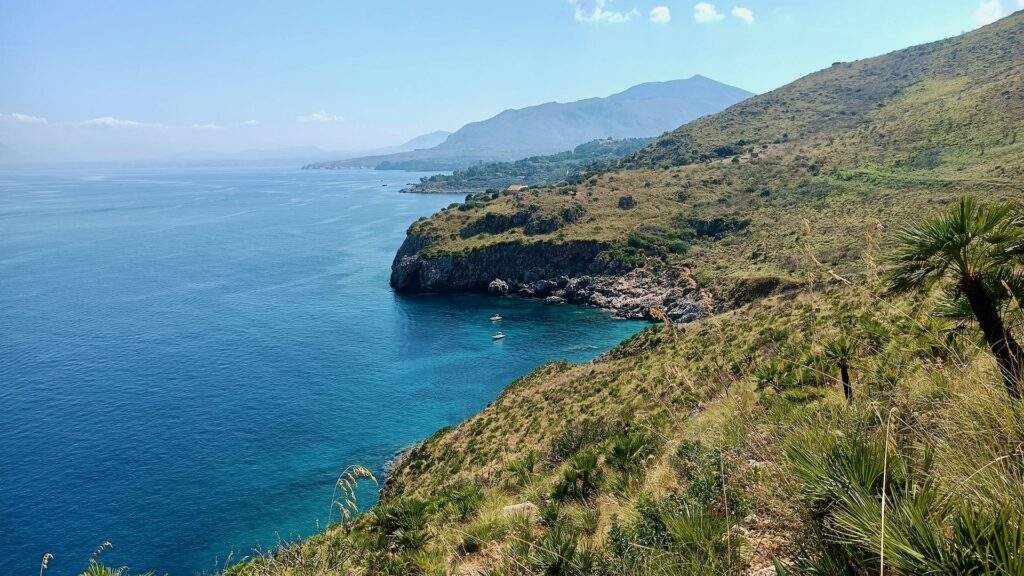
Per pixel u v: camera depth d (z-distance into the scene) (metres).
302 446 50.91
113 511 41.56
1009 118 105.75
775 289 72.06
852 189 103.00
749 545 3.35
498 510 8.92
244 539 38.06
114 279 116.81
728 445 5.08
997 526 1.72
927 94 160.38
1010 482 2.11
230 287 110.88
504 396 49.03
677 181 143.25
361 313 95.94
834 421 3.47
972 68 170.75
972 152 98.94
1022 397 2.58
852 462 2.46
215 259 137.88
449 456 36.28
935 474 2.41
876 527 1.99
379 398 61.44
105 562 36.12
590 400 33.66
